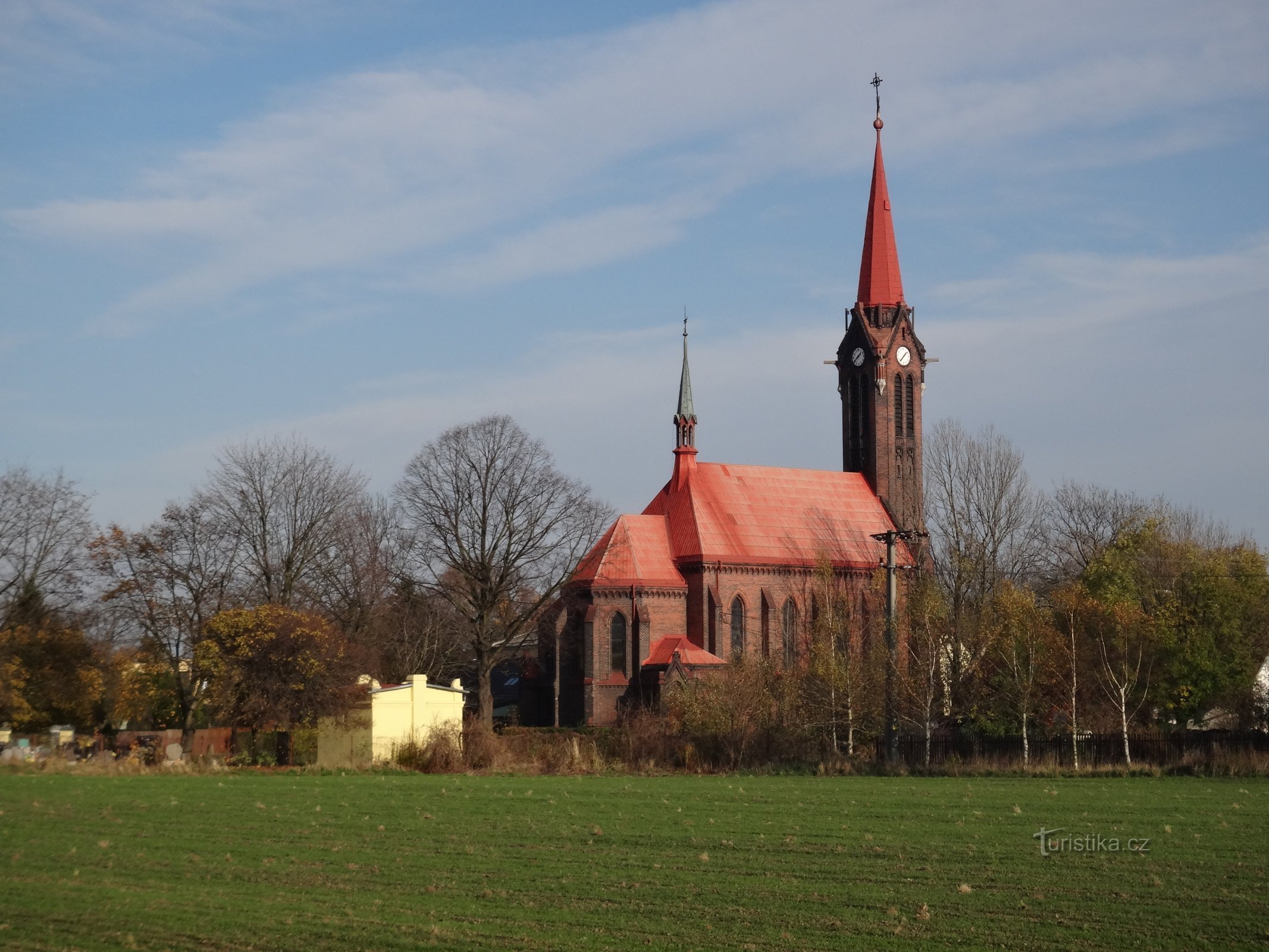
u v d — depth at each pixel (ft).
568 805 162.91
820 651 291.38
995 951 79.56
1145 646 254.27
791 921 88.38
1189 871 105.50
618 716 343.05
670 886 102.01
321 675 270.05
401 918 90.53
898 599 393.50
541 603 350.84
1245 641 256.32
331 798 172.55
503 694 450.30
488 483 349.00
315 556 371.97
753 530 401.08
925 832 131.13
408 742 247.09
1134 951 79.00
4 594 298.15
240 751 273.95
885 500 433.89
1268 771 200.03
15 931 87.51
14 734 299.38
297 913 92.22
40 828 140.26
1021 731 260.21
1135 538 307.99
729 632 384.88
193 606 317.01
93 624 313.73
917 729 269.85
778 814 150.20
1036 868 107.96
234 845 126.72
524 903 95.61
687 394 411.13
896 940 82.53
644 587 374.63
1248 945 80.18
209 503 342.85
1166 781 192.75
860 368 443.73
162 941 84.33
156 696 344.08
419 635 385.29
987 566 361.30
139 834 134.82
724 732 252.01
